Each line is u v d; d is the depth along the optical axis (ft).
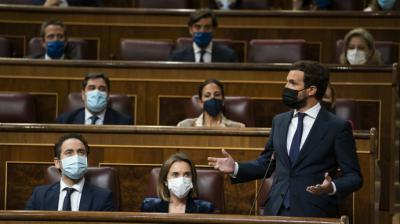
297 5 43.86
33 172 28.40
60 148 25.82
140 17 40.88
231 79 33.99
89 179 26.50
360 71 33.50
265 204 23.35
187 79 34.14
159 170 26.50
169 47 38.06
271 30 40.52
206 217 20.29
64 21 40.86
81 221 20.51
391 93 33.19
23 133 28.40
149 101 34.24
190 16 37.27
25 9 40.88
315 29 40.34
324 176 22.68
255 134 27.91
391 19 39.96
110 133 28.32
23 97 32.58
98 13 40.81
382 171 32.45
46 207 25.76
